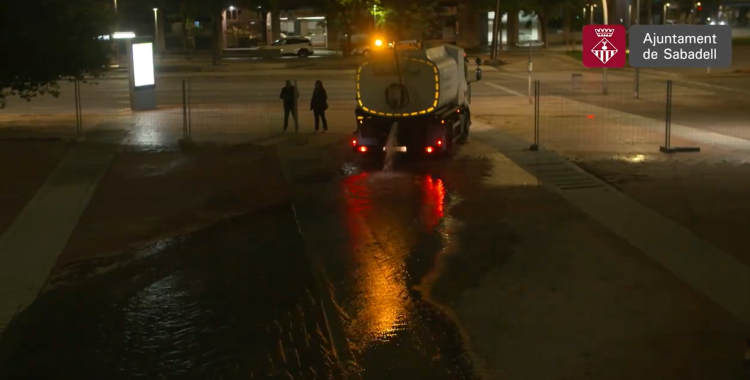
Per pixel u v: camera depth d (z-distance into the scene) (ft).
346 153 63.26
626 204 44.86
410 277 32.58
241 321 27.81
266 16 250.37
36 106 97.55
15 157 60.54
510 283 31.45
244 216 43.34
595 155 60.95
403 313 28.40
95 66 71.87
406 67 58.29
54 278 32.89
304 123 81.41
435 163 58.80
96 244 37.88
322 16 250.37
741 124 78.84
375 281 32.09
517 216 42.57
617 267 33.22
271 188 50.52
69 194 48.42
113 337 26.45
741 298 29.12
